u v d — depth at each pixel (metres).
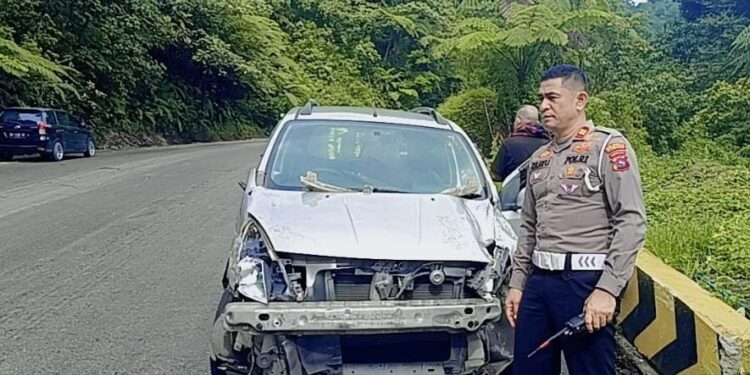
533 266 3.38
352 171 4.91
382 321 3.57
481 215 4.34
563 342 3.26
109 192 12.24
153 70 29.30
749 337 3.52
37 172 15.27
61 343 4.94
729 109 17.69
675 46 31.27
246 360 3.84
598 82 24.48
